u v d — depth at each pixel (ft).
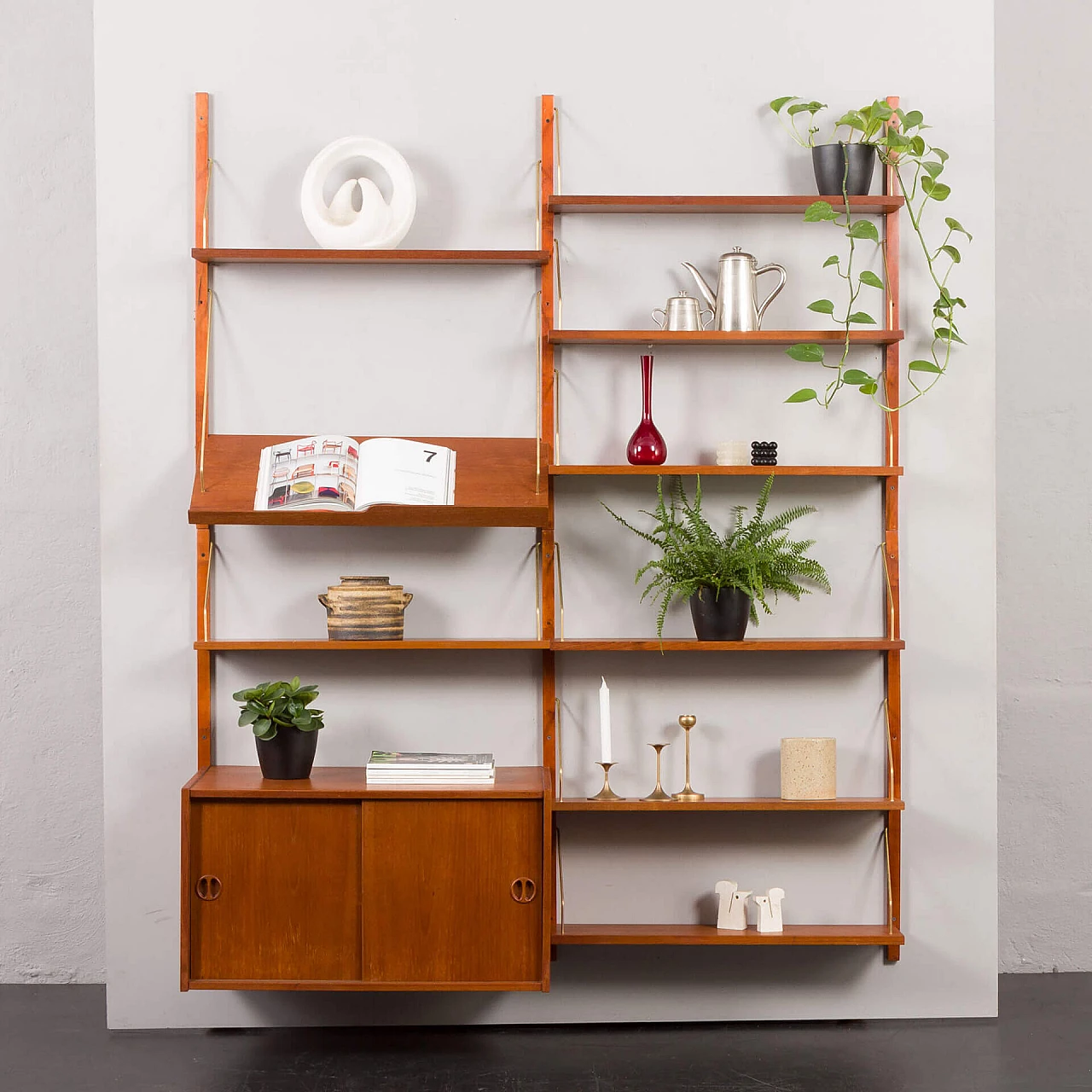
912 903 9.29
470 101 9.32
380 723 9.25
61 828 10.42
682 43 9.39
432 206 9.30
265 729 8.32
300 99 9.26
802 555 9.40
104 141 9.16
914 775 9.32
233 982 8.04
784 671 9.35
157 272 9.17
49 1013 9.48
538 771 8.96
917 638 9.37
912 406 9.38
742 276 9.02
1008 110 10.82
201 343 9.11
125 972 9.07
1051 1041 8.82
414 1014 9.15
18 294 10.52
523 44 9.34
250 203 9.23
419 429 9.28
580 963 9.20
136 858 9.09
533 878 8.14
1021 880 10.69
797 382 9.41
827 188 9.02
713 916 9.25
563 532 9.32
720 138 9.37
